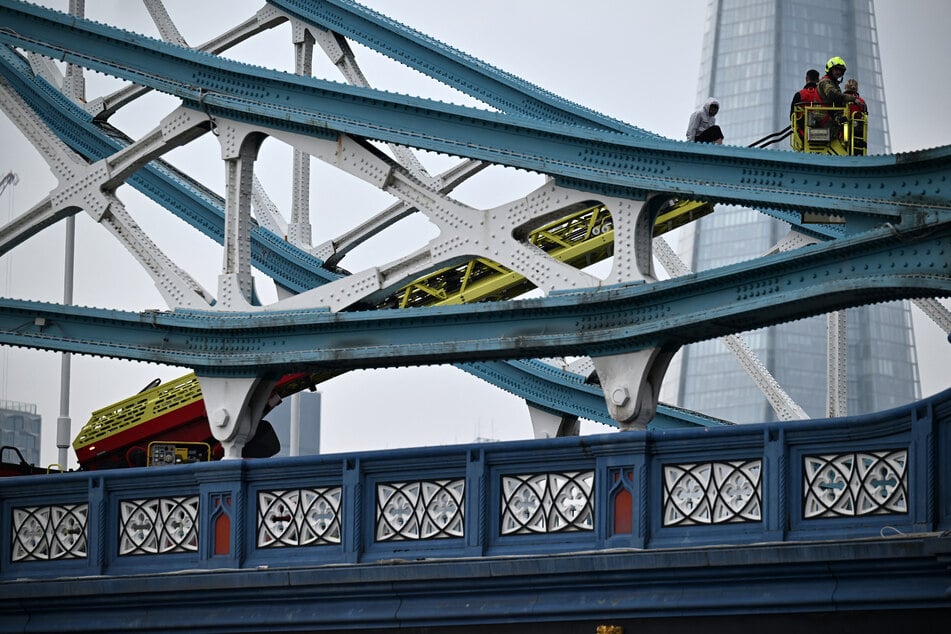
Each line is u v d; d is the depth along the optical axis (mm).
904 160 25938
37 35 33750
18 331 32594
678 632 20562
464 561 21969
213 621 23984
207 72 32250
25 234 33844
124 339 32125
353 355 30391
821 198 26922
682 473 21234
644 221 29328
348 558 23281
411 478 23125
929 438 18969
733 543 20531
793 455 20297
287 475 24156
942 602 18500
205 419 44250
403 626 22516
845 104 31578
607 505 21625
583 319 29094
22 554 26406
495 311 29516
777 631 19812
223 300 31672
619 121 37062
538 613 21469
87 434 44812
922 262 25344
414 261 31031
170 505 25203
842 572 19266
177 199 42188
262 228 42281
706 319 27438
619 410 28688
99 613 25109
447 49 37594
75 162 33594
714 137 34469
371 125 30828
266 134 31875
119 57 32969
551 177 29812
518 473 22406
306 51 39812
